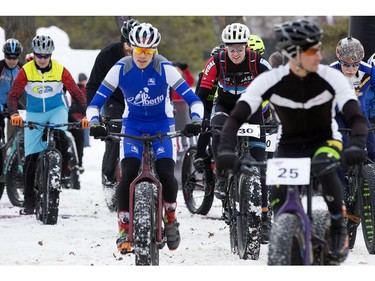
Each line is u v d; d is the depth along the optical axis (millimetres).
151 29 12562
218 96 15641
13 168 20516
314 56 9805
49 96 18109
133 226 11852
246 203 13578
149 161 12273
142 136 12289
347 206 14688
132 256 14266
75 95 18016
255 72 15195
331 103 10164
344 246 10148
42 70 17969
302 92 10023
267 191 15203
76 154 25672
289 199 9789
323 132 10328
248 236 13500
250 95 10094
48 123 17812
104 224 18047
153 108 12953
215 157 15281
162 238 12398
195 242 15766
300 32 9703
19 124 17281
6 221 18281
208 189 18875
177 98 27047
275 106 10258
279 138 10508
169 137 12422
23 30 25938
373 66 15055
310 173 9969
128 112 13062
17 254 14422
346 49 14398
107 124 14953
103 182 19547
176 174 25438
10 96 17641
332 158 9797
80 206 21203
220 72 15312
